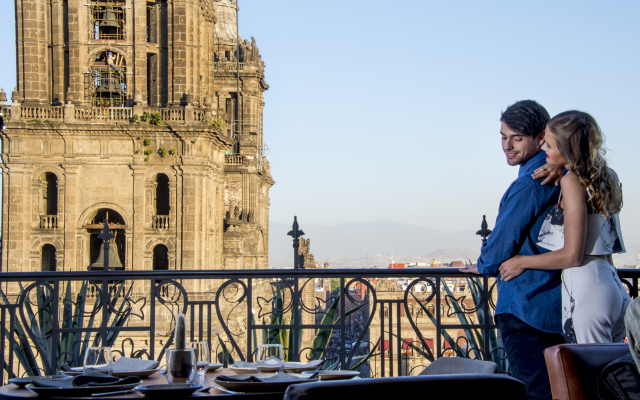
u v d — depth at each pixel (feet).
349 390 12.66
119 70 206.18
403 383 12.91
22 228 199.00
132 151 201.46
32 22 199.21
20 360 41.88
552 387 15.98
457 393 13.00
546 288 21.38
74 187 200.44
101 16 210.18
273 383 18.95
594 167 20.36
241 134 285.02
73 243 200.03
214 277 30.50
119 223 212.02
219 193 226.38
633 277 29.07
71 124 196.95
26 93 199.62
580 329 20.65
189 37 204.13
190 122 201.16
